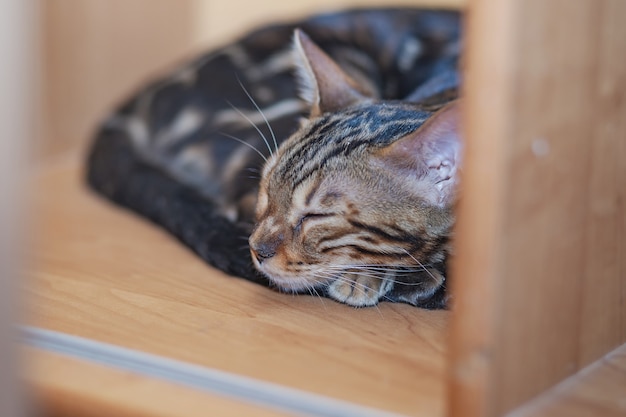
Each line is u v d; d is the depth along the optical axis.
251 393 0.67
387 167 0.76
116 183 1.00
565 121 0.63
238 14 1.19
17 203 0.61
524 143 0.61
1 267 0.61
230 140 0.92
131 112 1.04
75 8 1.13
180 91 1.00
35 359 0.68
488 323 0.61
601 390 0.68
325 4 1.17
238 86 0.97
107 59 1.17
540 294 0.64
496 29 0.59
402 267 0.78
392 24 1.01
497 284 0.61
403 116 0.79
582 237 0.67
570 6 0.62
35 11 0.61
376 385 0.68
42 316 0.76
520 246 0.62
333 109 0.83
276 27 1.02
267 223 0.78
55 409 0.67
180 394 0.67
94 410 0.66
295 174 0.78
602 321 0.70
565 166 0.64
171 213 0.92
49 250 0.89
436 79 0.92
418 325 0.76
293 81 0.94
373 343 0.73
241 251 0.84
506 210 0.61
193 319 0.76
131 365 0.69
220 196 0.90
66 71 1.14
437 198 0.77
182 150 0.96
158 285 0.82
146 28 1.19
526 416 0.65
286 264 0.77
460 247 0.61
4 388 0.62
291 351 0.72
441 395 0.67
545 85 0.62
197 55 1.11
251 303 0.79
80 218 0.98
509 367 0.63
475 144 0.60
